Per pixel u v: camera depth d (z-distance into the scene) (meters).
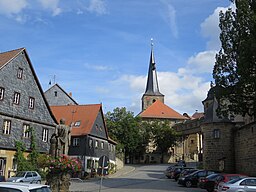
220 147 49.88
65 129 21.62
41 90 42.12
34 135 39.88
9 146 36.22
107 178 45.97
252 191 19.86
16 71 38.47
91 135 51.97
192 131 87.94
